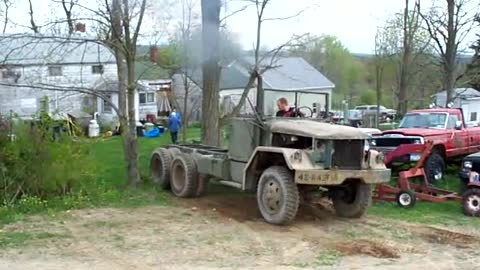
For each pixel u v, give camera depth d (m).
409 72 24.17
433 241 8.48
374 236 8.70
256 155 9.67
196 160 11.29
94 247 7.66
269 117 10.24
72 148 11.10
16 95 24.88
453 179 14.16
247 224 9.27
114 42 11.89
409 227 9.38
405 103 23.59
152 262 7.02
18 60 15.86
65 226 8.83
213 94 14.12
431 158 13.49
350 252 7.72
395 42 29.47
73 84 26.81
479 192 10.47
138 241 8.01
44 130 10.86
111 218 9.44
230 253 7.52
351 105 35.47
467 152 14.81
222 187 12.39
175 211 10.12
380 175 9.47
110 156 17.61
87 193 10.98
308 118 10.59
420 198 11.31
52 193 10.73
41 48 16.14
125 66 13.04
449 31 18.25
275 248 7.83
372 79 37.72
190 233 8.55
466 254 7.80
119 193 11.41
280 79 39.06
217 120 14.09
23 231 8.46
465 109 29.62
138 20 12.05
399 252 7.80
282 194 9.12
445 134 14.07
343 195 10.05
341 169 9.25
